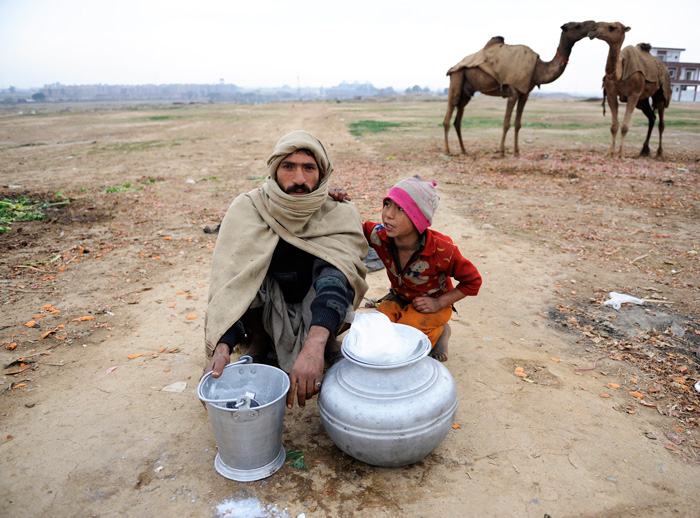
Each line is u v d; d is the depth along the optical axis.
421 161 12.88
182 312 4.43
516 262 5.71
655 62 11.77
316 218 3.06
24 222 7.36
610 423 2.95
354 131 22.53
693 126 21.95
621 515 2.29
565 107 46.31
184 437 2.79
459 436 2.81
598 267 5.59
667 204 8.22
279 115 39.66
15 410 3.02
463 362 3.62
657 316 4.40
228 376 2.60
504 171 11.28
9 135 24.66
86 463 2.58
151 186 10.30
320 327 2.61
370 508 2.31
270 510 2.29
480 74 12.58
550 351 3.86
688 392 3.29
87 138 22.31
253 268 2.78
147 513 2.28
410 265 3.09
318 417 3.00
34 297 4.71
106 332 4.06
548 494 2.40
